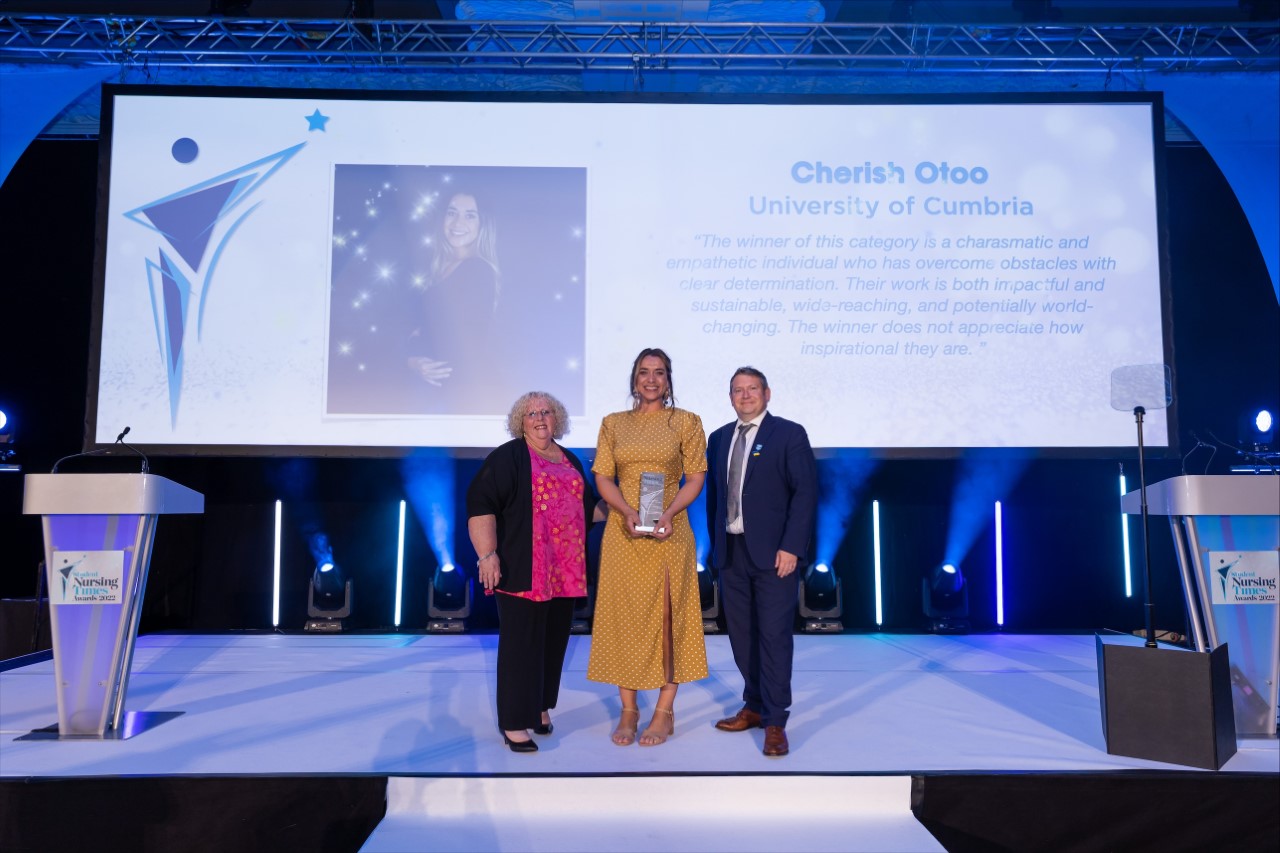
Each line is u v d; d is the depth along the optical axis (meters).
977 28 5.75
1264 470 5.46
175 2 5.80
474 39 6.00
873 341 5.47
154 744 2.99
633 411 3.26
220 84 6.16
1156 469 6.01
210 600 5.77
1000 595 5.89
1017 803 2.64
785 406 5.43
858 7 5.95
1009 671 4.38
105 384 5.34
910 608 5.87
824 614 5.64
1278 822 2.62
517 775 2.66
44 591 5.13
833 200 5.56
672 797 2.65
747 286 5.50
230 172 5.51
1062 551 5.93
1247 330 6.18
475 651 4.94
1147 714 2.80
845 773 2.68
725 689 3.95
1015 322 5.49
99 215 5.43
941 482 5.95
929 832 2.54
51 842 2.56
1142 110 5.64
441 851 2.37
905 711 3.51
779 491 3.15
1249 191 6.24
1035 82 6.25
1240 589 3.01
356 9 5.82
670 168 5.57
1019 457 5.40
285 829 2.62
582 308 5.48
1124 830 2.63
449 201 5.54
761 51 6.06
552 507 3.08
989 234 5.55
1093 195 5.58
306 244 5.48
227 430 5.35
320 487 5.86
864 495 5.94
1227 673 2.85
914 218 5.55
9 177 6.00
